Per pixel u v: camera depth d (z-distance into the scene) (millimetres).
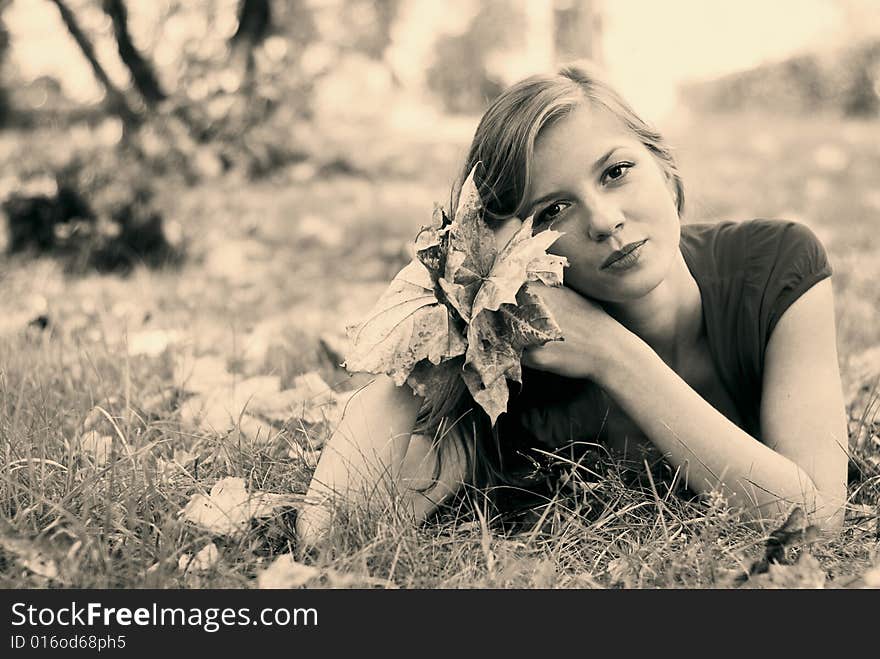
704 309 2021
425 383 1769
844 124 11727
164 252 5289
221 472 2053
